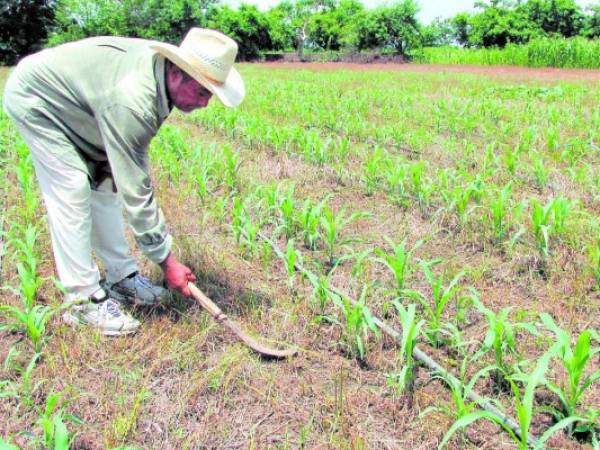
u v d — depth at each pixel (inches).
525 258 166.4
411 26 1643.7
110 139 108.1
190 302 138.6
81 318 127.0
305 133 300.4
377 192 228.4
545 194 224.2
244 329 129.3
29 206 182.9
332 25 2283.5
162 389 111.5
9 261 159.3
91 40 113.3
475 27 1843.0
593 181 230.7
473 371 118.9
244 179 237.0
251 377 115.8
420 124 370.3
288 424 104.4
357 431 101.7
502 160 270.7
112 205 132.3
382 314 140.9
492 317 111.0
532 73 893.2
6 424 101.8
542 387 114.2
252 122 328.5
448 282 155.9
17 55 1491.1
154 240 114.5
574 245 171.3
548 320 104.3
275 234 179.2
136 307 136.2
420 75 853.8
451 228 191.8
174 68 107.3
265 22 1952.5
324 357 123.3
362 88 595.2
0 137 282.7
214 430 102.2
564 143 304.5
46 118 115.3
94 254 163.3
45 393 109.3
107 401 106.4
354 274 146.0
